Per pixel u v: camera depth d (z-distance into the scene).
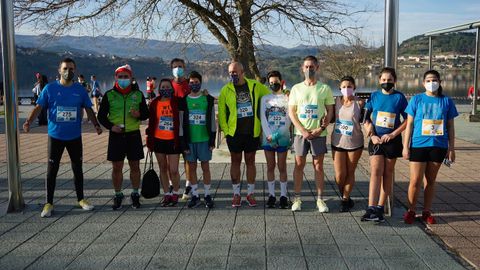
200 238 5.06
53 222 5.66
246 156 6.20
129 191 7.16
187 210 6.15
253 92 6.11
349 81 5.92
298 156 6.02
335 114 6.05
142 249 4.74
